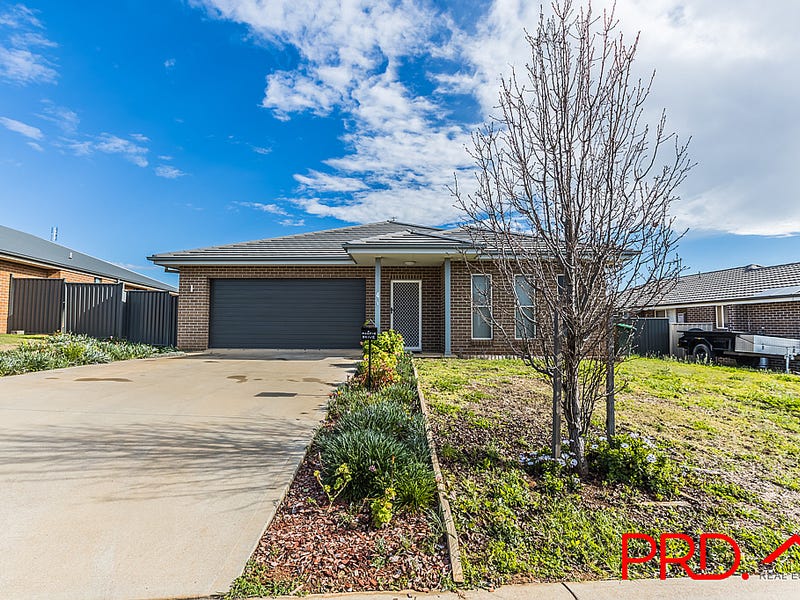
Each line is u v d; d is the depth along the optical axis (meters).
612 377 4.04
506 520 2.97
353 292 14.17
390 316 13.77
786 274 17.02
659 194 3.58
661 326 15.55
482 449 4.17
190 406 5.84
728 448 4.46
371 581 2.41
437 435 4.59
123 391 6.68
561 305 3.69
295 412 5.66
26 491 3.30
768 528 3.01
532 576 2.50
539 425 5.05
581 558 2.66
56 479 3.52
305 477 3.70
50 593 2.24
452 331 12.16
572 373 3.78
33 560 2.50
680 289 22.39
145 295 14.11
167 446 4.29
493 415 5.45
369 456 3.45
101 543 2.68
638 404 6.23
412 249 11.36
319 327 14.10
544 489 3.42
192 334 13.80
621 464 3.59
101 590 2.28
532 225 3.71
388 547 2.71
